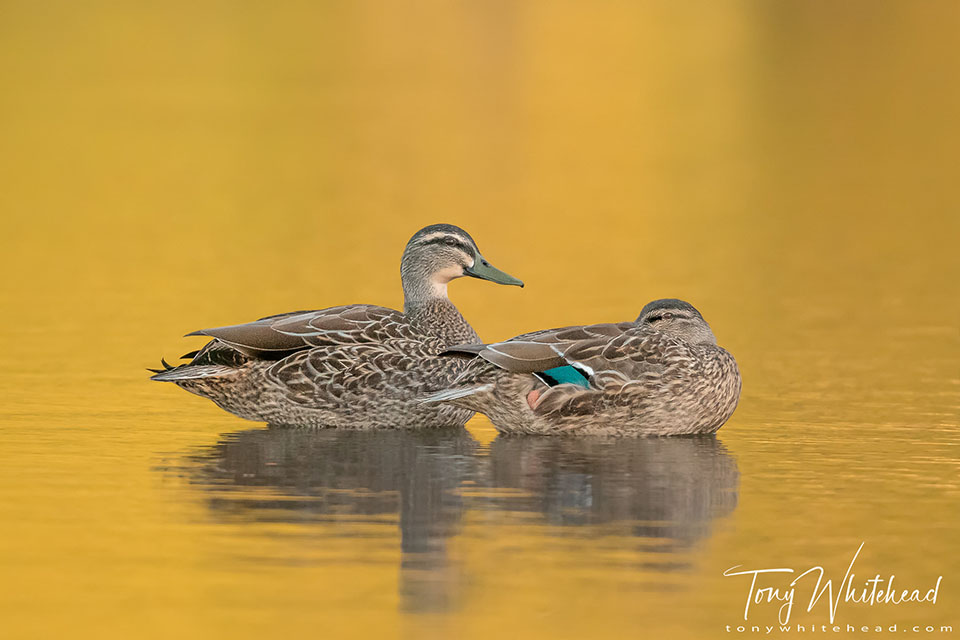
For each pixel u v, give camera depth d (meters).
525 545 9.59
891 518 10.36
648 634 8.09
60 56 52.09
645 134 39.16
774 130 40.12
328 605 8.45
